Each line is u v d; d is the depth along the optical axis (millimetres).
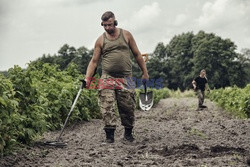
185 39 117125
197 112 20469
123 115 9484
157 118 16062
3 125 7484
